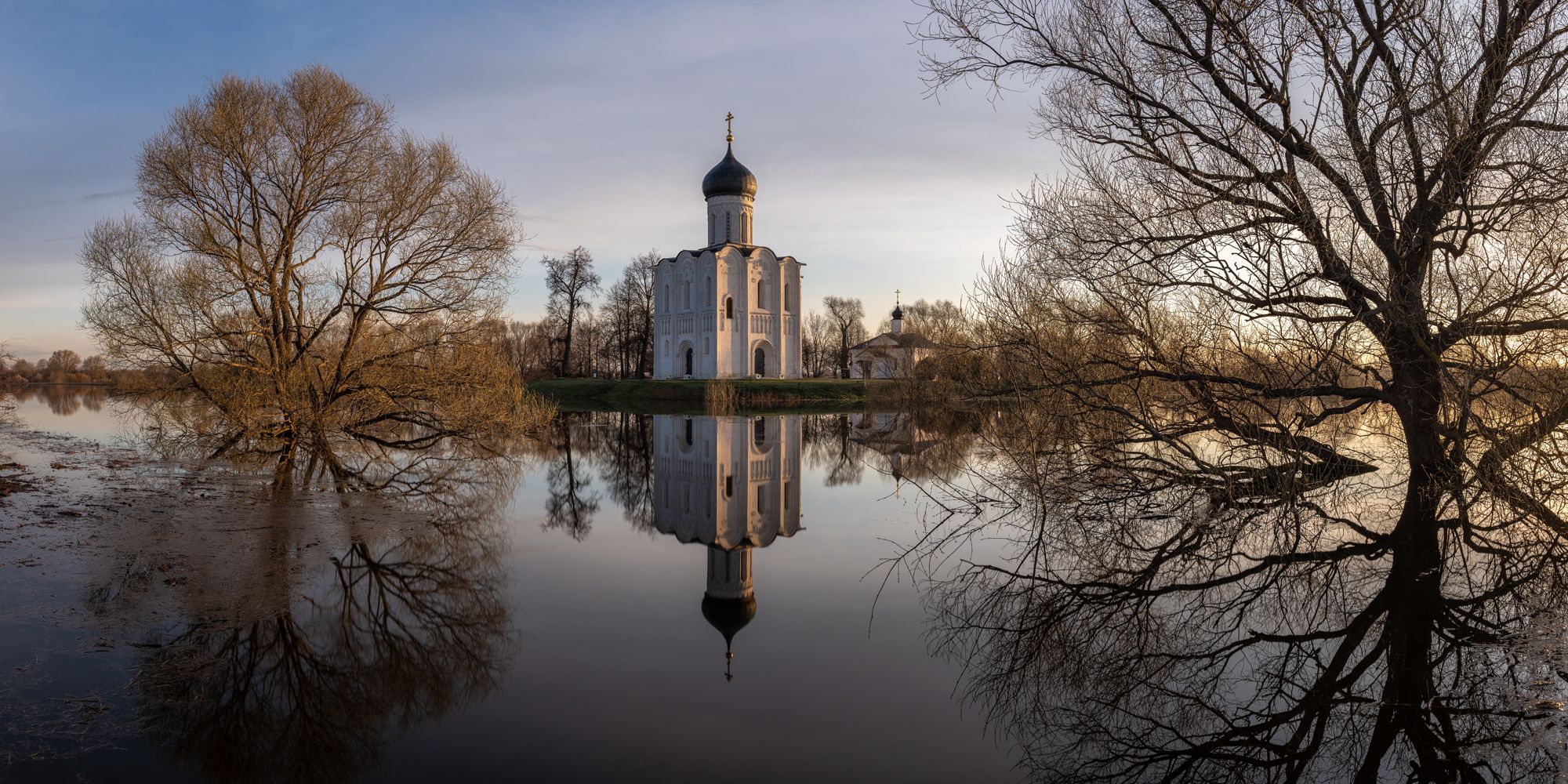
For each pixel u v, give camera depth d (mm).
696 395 60219
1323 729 6207
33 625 7418
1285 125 12680
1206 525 12570
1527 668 7078
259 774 5211
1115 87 13648
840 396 62875
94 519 11734
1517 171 11125
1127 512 13711
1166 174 13391
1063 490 14633
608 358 86625
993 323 15039
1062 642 8008
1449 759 5703
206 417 24578
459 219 23031
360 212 21953
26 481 15195
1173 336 14008
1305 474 13781
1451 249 11383
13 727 5629
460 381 23875
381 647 7488
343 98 21594
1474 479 11859
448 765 5406
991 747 5887
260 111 20859
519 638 7930
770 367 76188
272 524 11906
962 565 10953
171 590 8578
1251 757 5832
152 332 21641
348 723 5996
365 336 23109
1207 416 14219
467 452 23406
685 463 23969
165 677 6492
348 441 23906
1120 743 6039
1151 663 7492
